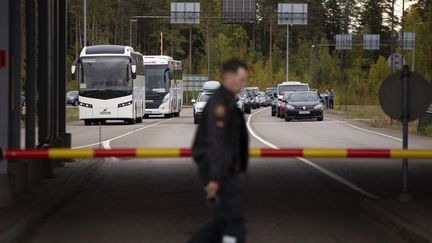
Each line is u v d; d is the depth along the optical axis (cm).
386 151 2383
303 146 6259
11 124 2966
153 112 13475
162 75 13512
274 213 2955
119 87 10712
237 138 1723
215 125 1672
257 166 4734
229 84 1711
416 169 4559
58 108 4816
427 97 2914
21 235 2478
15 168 3206
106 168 4653
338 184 3831
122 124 10919
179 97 15150
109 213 2986
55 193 3312
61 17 4800
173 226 2680
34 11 3588
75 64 10781
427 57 14062
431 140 7150
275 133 8206
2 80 2834
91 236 2516
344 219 2825
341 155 2355
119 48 10906
